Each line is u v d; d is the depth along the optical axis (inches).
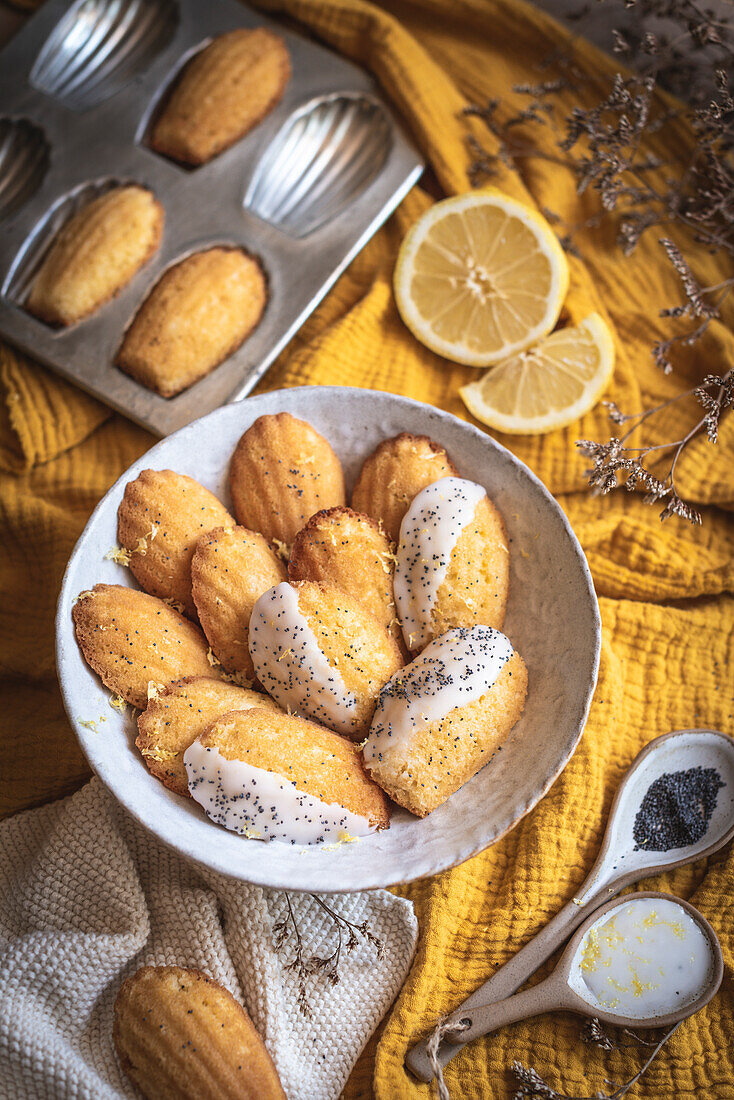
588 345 22.3
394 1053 18.5
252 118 24.1
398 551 18.4
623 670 20.9
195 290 22.4
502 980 18.7
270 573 18.3
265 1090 17.9
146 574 18.5
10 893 19.6
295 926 19.0
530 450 22.4
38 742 20.6
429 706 17.3
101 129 24.2
